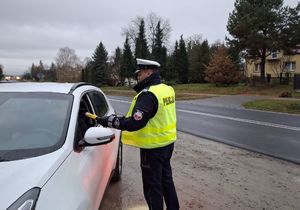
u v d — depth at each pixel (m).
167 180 4.50
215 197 5.65
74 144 3.32
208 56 65.50
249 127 13.80
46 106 3.72
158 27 71.19
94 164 3.61
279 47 37.91
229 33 41.41
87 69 90.06
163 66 64.69
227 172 7.08
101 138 3.36
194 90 45.59
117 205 5.18
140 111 3.92
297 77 34.81
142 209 5.06
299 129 13.30
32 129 3.41
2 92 3.97
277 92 35.81
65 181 2.76
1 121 3.54
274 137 11.41
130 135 4.30
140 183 6.18
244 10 39.72
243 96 34.38
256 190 6.02
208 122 15.38
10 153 2.98
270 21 37.94
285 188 6.15
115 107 23.98
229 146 9.81
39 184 2.50
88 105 4.45
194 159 8.16
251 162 7.95
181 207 5.21
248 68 60.00
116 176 6.09
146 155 4.23
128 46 71.00
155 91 4.06
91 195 3.25
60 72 121.31
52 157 2.91
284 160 8.19
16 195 2.35
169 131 4.25
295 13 38.31
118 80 80.00
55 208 2.46
